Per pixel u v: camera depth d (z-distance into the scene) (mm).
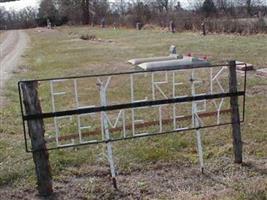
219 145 6066
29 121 4477
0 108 9219
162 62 11820
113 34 34094
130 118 7590
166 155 5676
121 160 5539
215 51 17750
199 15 32969
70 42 29859
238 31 25359
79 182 4977
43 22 70438
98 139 6273
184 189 4699
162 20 36625
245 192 4469
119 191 4699
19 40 37062
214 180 4895
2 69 17047
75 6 65125
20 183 5008
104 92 4699
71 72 14977
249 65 12680
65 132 7000
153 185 4828
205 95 5035
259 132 6539
